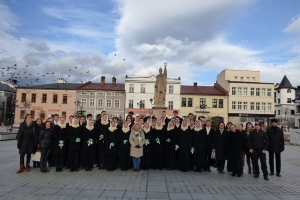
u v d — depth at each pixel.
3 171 10.59
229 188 8.55
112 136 11.18
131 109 52.00
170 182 9.17
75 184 8.52
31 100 52.94
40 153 11.01
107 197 7.12
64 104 52.59
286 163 14.95
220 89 56.50
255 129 10.75
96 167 12.00
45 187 8.05
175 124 12.20
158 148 11.63
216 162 12.64
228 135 11.20
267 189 8.52
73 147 10.79
